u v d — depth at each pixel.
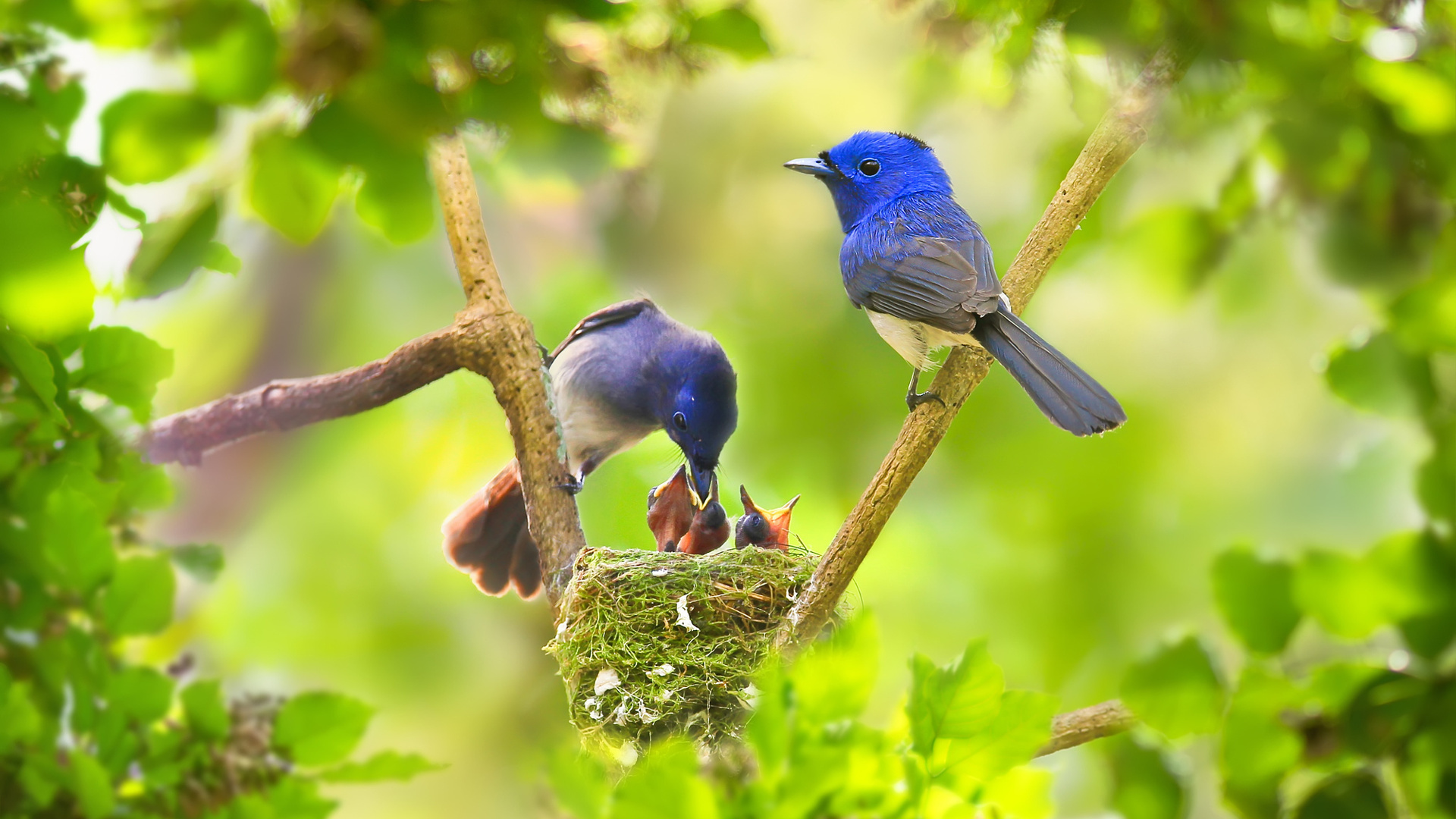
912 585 13.77
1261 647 6.16
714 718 9.15
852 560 8.03
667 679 9.20
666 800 5.38
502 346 9.10
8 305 5.84
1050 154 10.94
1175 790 6.32
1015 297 8.04
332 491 14.31
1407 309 6.66
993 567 13.65
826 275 15.49
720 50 7.29
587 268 15.12
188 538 13.23
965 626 13.35
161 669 6.65
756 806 5.45
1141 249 8.19
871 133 11.81
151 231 6.59
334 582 13.98
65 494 6.44
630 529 14.95
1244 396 12.37
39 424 6.87
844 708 5.55
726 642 9.36
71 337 6.79
